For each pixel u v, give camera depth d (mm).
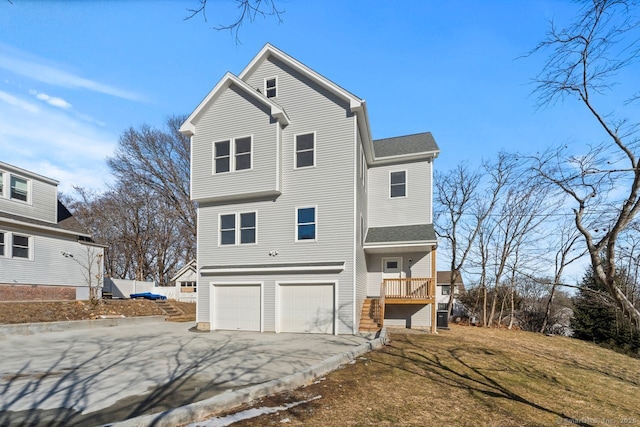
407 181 18141
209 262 16406
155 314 19688
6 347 10766
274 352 10242
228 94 16656
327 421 5324
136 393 6293
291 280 14969
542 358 12969
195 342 12086
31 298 18344
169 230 37875
